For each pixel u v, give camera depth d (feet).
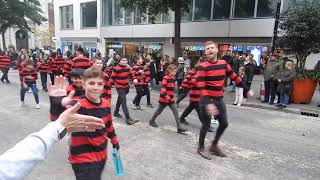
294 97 34.14
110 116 11.06
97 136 10.24
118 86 25.27
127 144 19.94
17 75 64.39
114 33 85.61
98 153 10.38
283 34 36.96
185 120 25.44
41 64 43.01
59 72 43.65
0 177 3.30
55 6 106.73
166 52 73.61
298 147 20.16
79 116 4.28
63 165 16.26
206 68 16.65
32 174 15.15
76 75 14.21
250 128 24.63
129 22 81.10
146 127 24.12
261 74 56.59
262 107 33.06
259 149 19.52
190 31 67.36
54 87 7.04
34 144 3.59
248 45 58.90
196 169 16.17
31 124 24.45
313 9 33.68
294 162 17.52
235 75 17.21
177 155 18.12
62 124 4.04
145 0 47.60
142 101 36.11
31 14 120.06
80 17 97.09
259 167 16.63
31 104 32.65
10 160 3.38
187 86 28.55
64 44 105.50
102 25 89.51
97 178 10.19
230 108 32.78
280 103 32.24
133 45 81.66
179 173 15.66
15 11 115.03
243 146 20.02
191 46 67.97
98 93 10.32
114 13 85.35
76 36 99.71
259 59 57.36
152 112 29.84
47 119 26.11
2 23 114.52
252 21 57.21
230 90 43.93
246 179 15.11
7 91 41.73
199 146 18.28
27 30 128.47
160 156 17.93
